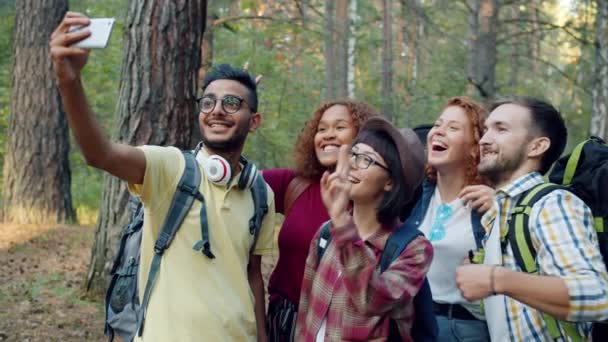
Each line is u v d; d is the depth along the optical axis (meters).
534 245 2.33
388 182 2.46
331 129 3.17
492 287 2.11
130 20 6.11
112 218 6.52
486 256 2.49
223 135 2.72
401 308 2.32
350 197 2.48
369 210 2.51
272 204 2.90
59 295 6.98
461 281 2.16
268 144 14.75
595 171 2.54
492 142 2.59
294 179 3.26
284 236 3.08
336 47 16.72
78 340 5.77
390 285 2.26
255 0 12.85
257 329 2.96
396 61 21.28
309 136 3.25
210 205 2.62
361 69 20.05
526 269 2.33
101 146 2.33
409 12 14.92
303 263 3.02
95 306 6.54
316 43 18.75
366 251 2.20
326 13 15.95
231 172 2.70
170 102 6.11
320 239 2.65
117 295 2.74
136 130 6.07
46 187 12.16
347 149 2.22
